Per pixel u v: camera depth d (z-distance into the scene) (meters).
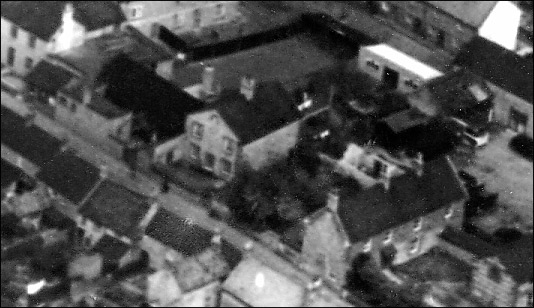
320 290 188.62
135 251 189.12
